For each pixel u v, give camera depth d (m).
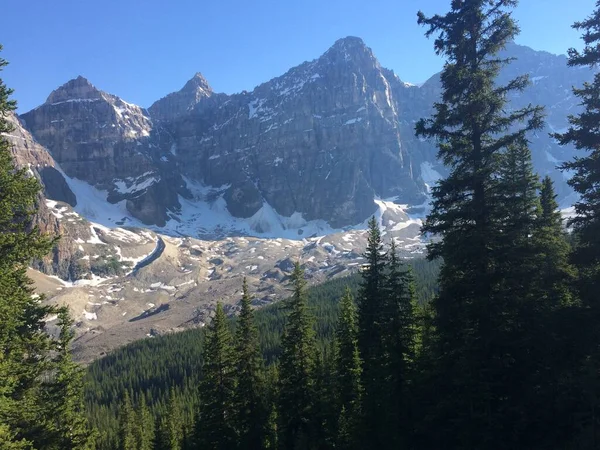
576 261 21.52
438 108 22.06
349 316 36.72
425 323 24.59
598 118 21.20
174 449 57.62
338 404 35.28
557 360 20.66
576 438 19.72
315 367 36.84
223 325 37.91
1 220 20.77
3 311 19.41
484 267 20.58
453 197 21.83
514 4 20.98
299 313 37.25
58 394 29.50
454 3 21.72
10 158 21.80
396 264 32.50
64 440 25.91
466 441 19.97
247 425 36.56
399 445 27.08
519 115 20.81
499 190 20.88
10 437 18.67
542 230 28.62
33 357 24.33
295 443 33.53
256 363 37.97
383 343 30.62
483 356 20.08
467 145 21.27
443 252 21.69
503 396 20.23
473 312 19.98
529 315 20.55
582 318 20.09
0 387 19.44
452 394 21.02
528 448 19.84
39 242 21.34
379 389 29.67
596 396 19.86
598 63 22.03
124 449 67.25
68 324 31.47
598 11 21.42
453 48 22.03
